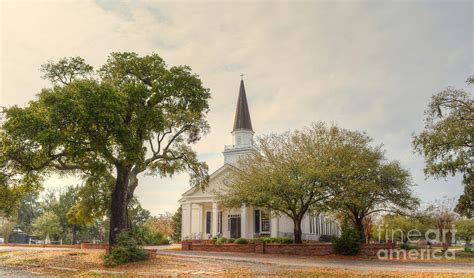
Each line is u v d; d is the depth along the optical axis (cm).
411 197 3225
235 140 6091
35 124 1841
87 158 2120
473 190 2659
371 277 1658
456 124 2581
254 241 3684
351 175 2892
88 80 2048
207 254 2862
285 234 4381
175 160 2745
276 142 3453
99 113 1914
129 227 2439
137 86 2200
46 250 2945
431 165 2677
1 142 1928
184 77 2370
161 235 4906
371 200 3206
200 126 2697
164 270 1900
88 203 3878
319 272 1811
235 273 1772
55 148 1977
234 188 3328
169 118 2595
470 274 1750
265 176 2978
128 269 1962
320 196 3066
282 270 1895
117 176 2352
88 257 2383
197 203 4553
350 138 3186
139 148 2194
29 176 2091
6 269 2041
